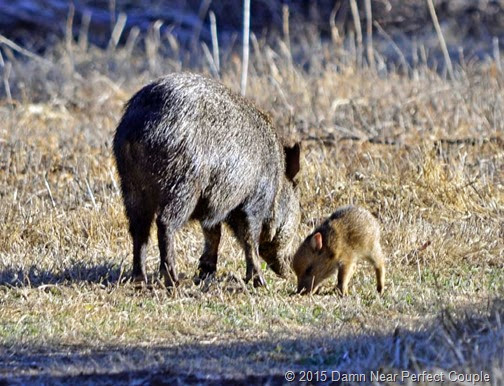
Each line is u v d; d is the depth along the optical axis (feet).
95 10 239.71
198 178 89.61
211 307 87.81
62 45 214.28
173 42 205.46
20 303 87.56
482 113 147.02
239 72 181.98
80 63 201.46
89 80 185.57
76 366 70.54
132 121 89.71
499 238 106.32
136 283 92.27
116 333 79.77
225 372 68.44
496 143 134.82
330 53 200.03
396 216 112.88
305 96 159.63
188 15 245.24
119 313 84.58
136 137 89.15
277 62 195.62
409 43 221.87
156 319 83.46
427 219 113.70
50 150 139.03
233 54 205.98
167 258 90.43
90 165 131.54
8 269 97.19
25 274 94.58
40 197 122.31
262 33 239.30
